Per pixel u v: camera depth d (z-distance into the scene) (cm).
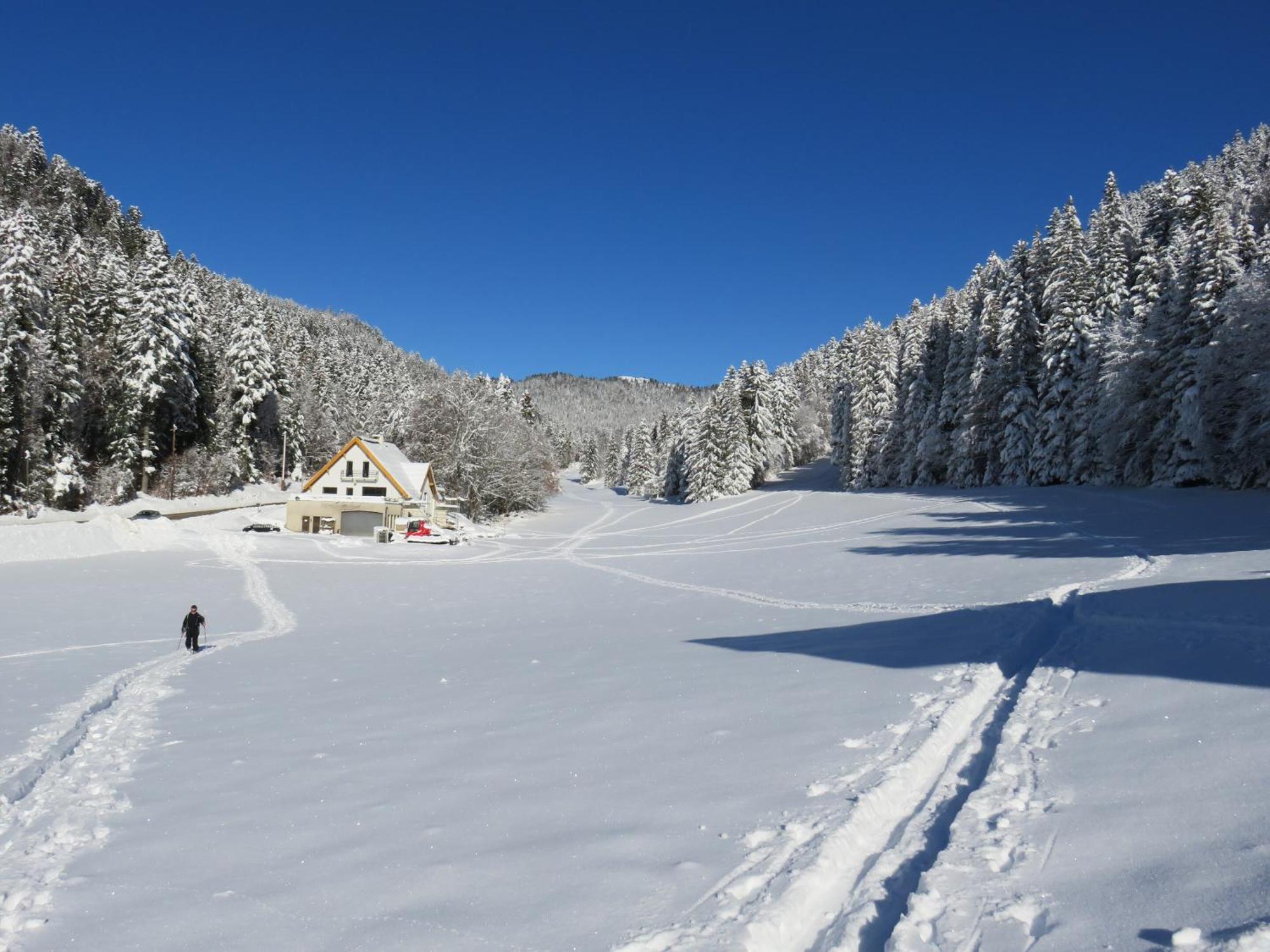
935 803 484
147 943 379
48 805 634
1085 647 877
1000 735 604
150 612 2198
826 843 418
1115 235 4847
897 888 382
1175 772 471
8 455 4766
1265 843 362
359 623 2041
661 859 425
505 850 459
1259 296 3161
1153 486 3850
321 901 413
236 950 364
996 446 5259
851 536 3697
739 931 336
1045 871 375
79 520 4806
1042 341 4928
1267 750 479
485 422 6681
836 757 571
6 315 4641
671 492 9288
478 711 868
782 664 989
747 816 475
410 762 677
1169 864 361
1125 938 307
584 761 630
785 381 9850
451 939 359
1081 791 466
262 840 514
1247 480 3406
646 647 1287
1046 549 2370
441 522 5419
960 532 3241
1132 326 4006
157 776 701
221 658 1486
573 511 8044
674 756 620
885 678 826
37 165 11600
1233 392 3406
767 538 4191
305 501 5438
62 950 377
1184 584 1239
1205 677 673
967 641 999
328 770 671
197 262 12438
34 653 1529
